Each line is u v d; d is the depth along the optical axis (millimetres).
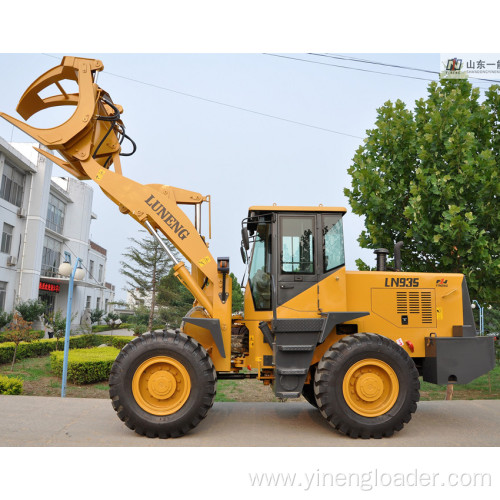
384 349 4754
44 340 16953
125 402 4555
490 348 5312
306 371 4754
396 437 4832
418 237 7227
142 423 4555
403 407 4719
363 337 4816
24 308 21234
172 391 4660
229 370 5031
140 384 4691
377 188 7711
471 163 6852
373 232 7809
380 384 4770
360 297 5418
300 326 4820
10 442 4320
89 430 4855
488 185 6863
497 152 7617
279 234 5141
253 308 5223
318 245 5125
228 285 5156
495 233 7246
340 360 4695
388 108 8172
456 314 5570
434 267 7859
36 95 5586
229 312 5066
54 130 5156
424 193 7176
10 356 13547
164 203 5281
